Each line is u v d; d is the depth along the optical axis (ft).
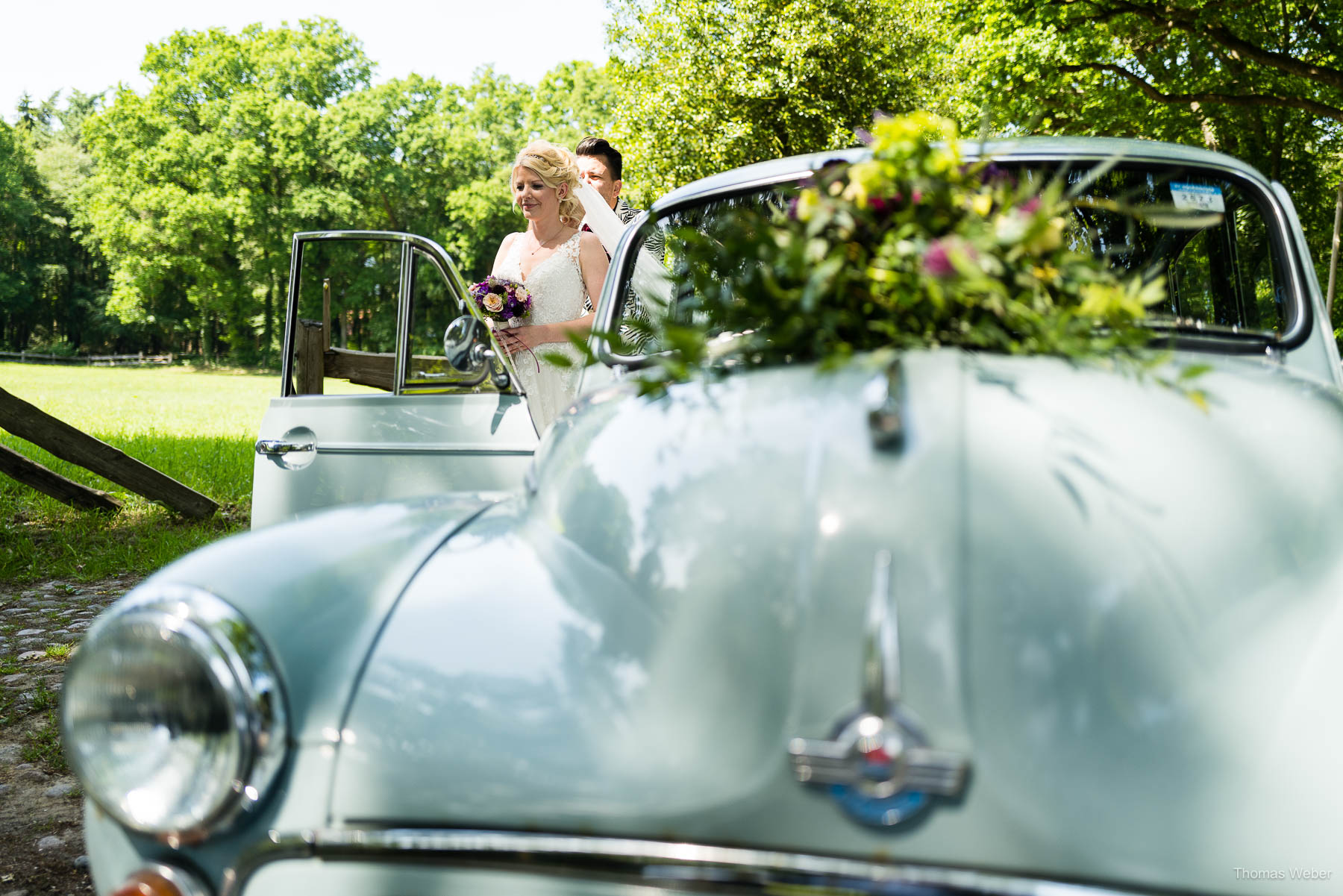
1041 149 7.59
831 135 63.46
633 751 3.80
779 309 4.75
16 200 230.68
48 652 14.60
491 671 4.18
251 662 4.05
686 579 4.18
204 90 171.94
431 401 10.50
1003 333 4.66
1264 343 6.71
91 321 242.37
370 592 4.68
